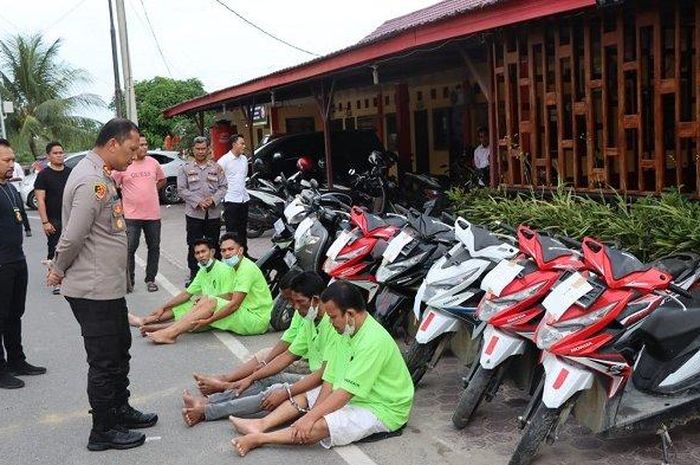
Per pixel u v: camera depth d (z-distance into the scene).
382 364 4.01
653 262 4.33
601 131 6.53
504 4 5.92
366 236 5.55
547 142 6.67
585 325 3.43
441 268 4.42
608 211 5.42
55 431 4.52
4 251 5.29
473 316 4.32
